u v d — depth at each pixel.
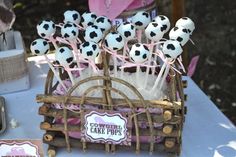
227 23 4.34
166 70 1.44
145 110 1.39
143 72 1.54
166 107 1.39
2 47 1.86
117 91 1.39
